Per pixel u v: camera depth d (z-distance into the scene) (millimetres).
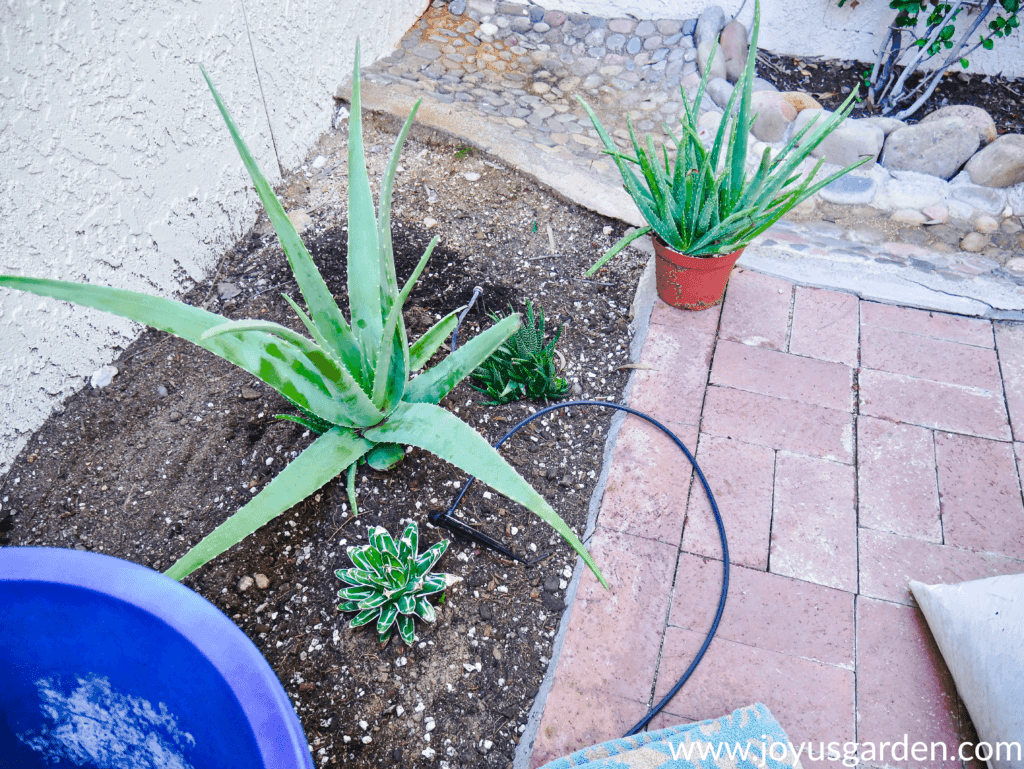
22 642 1007
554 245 2234
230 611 1457
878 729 1338
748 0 2908
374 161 2461
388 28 2867
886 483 1688
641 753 1227
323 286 1350
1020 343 1979
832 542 1591
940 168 2451
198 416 1736
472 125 2525
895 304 2088
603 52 2998
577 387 1887
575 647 1420
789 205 1678
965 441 1767
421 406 1423
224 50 1962
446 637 1447
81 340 1718
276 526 1573
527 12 3166
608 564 1539
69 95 1537
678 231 1844
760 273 2168
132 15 1644
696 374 1894
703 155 1744
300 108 2375
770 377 1894
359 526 1583
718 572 1538
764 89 2750
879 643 1444
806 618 1476
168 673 956
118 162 1701
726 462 1717
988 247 2268
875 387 1878
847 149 2455
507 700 1383
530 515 1629
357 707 1354
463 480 1671
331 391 1348
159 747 1052
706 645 1419
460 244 2207
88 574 932
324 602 1479
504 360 1807
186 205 1955
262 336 1278
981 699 1256
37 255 1560
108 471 1630
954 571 1544
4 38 1378
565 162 2455
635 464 1704
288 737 827
